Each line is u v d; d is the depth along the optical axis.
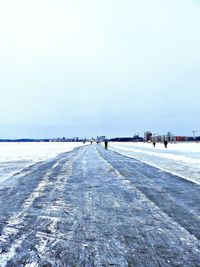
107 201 6.66
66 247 3.76
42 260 3.35
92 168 14.20
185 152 30.72
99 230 4.48
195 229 4.52
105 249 3.69
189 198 6.98
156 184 9.15
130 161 18.45
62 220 5.05
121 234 4.29
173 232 4.37
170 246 3.79
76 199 6.90
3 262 3.29
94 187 8.63
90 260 3.35
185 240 4.02
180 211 5.69
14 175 11.68
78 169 13.79
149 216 5.31
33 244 3.87
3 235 4.24
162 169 13.59
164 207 6.04
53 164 16.70
